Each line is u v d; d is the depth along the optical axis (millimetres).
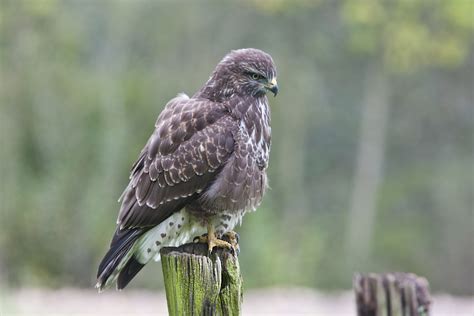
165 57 29984
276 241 24297
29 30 25938
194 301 5227
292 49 30828
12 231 23031
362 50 30141
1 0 25203
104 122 25172
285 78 30688
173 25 30031
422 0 29234
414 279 6453
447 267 29234
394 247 29422
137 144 26328
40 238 23219
